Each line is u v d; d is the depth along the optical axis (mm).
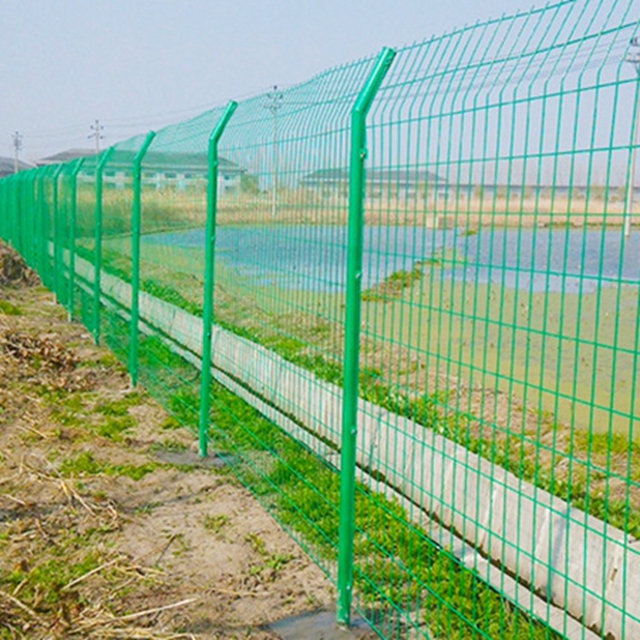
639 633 3648
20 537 5180
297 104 4848
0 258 18375
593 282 13250
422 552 4621
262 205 5547
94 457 6711
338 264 4297
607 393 7895
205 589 4613
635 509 5039
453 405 7336
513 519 4445
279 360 5535
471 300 10039
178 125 7680
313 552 4945
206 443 6887
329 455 5289
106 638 4102
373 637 4098
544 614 3910
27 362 9539
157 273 8625
